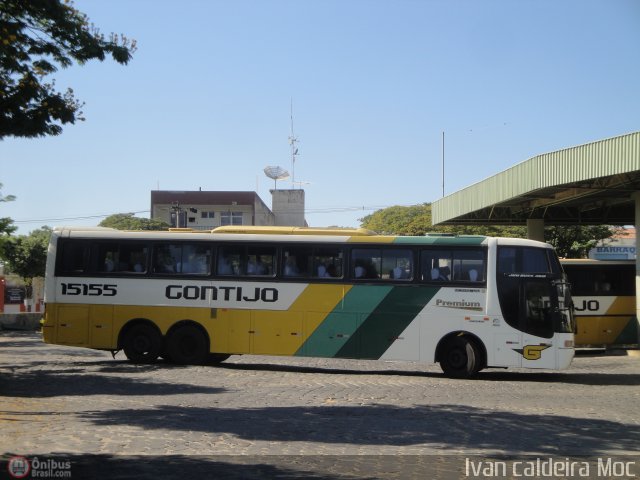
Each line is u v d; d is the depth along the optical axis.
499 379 17.05
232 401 11.93
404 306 17.14
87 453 7.57
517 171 25.20
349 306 17.34
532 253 17.02
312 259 17.67
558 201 26.88
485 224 33.97
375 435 9.09
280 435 8.94
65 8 11.62
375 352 17.14
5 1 11.26
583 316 24.98
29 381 14.08
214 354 19.20
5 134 12.16
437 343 16.91
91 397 11.97
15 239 22.81
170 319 17.91
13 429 8.81
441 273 17.16
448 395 13.38
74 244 18.39
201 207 63.59
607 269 25.23
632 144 19.69
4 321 35.53
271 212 71.31
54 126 12.36
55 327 18.12
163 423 9.55
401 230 50.00
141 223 58.78
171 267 18.09
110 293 18.12
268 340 17.55
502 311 16.77
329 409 11.25
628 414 11.35
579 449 8.38
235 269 17.88
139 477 6.60
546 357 16.58
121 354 21.62
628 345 25.09
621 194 25.52
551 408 11.86
